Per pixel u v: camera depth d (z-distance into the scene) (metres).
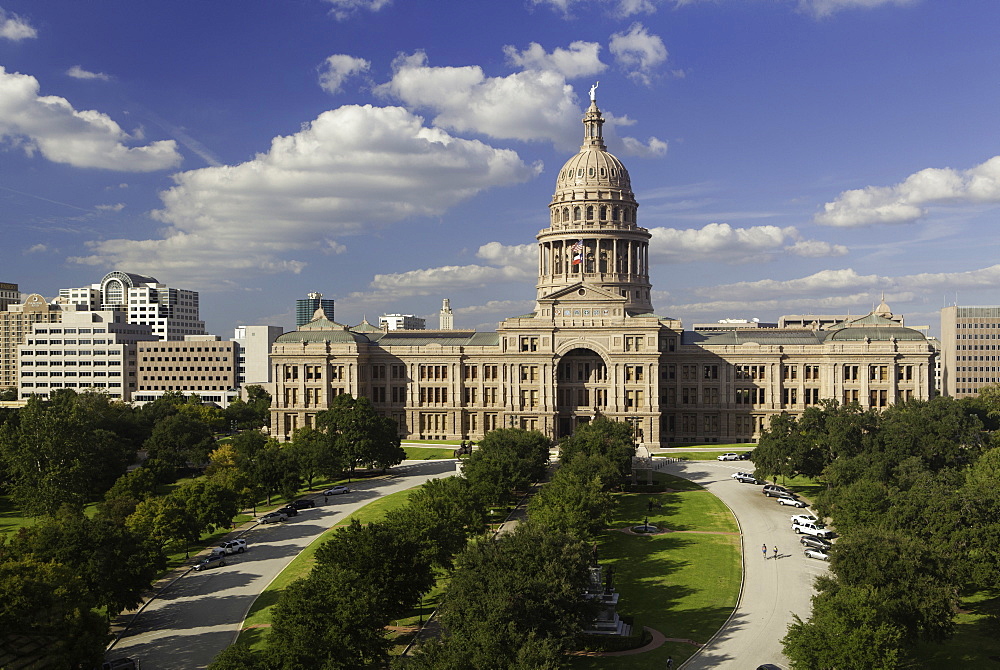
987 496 92.38
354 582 73.94
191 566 110.06
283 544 118.56
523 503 137.00
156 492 141.25
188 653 81.56
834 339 199.88
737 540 113.06
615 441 145.88
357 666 68.38
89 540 89.19
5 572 75.38
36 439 134.88
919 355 194.50
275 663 64.88
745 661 75.50
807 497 139.38
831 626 67.81
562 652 73.62
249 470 140.25
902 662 73.06
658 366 197.50
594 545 103.94
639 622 85.12
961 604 90.31
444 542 91.62
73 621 71.12
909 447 133.00
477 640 63.66
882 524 92.56
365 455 160.12
